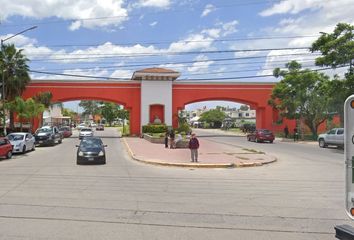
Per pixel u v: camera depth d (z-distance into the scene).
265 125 56.84
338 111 46.53
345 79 29.83
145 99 54.75
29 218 8.66
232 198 11.32
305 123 50.28
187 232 7.64
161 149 31.75
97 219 8.62
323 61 30.17
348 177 5.40
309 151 31.53
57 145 40.41
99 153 21.83
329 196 11.72
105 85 54.62
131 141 43.75
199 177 16.38
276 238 7.28
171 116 55.16
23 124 49.91
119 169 19.27
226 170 19.34
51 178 15.51
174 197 11.41
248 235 7.47
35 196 11.39
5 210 9.48
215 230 7.81
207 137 56.16
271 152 30.45
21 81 48.47
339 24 29.62
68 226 7.99
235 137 56.12
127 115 107.19
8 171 17.94
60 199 10.94
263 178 16.06
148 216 8.96
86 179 15.31
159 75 54.06
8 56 47.81
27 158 25.92
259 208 9.94
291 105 48.12
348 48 28.84
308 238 7.29
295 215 9.18
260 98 56.50
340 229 5.49
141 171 18.48
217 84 55.91
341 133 33.62
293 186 13.80
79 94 53.91
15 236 7.25
